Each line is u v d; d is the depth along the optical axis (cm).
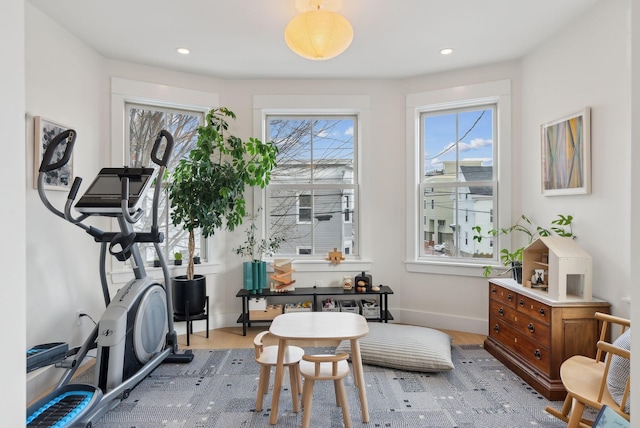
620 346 163
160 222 366
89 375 267
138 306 248
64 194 272
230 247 379
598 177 242
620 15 225
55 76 265
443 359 262
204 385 250
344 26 226
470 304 354
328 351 308
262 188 362
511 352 275
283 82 377
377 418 209
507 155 338
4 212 73
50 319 258
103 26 271
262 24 270
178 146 370
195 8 248
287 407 221
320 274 383
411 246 379
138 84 336
